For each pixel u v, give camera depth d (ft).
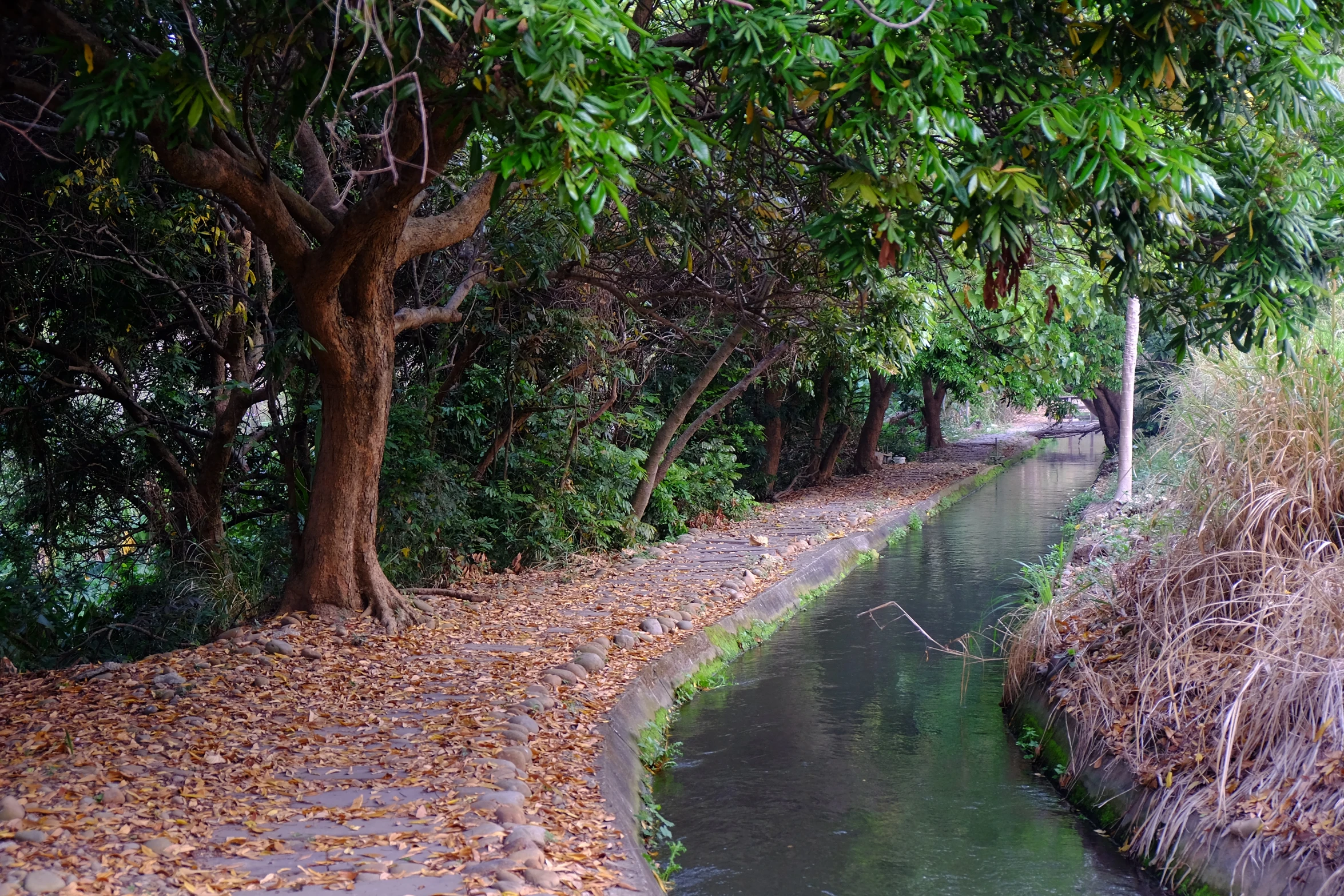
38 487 35.50
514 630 29.55
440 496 34.68
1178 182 14.16
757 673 31.60
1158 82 15.52
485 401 39.75
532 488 41.60
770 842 19.48
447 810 15.37
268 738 18.83
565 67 12.28
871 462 88.43
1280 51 15.96
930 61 13.64
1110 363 75.66
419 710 21.08
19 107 26.96
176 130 15.79
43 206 30.86
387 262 26.58
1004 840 19.36
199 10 20.40
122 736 18.12
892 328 39.93
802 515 61.11
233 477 40.86
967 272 36.52
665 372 58.80
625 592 36.32
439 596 33.40
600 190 12.49
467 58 17.10
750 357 57.62
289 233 23.99
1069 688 23.48
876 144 15.46
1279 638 17.72
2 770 16.10
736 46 14.61
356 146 34.09
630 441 54.19
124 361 35.40
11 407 33.30
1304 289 18.22
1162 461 25.09
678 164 27.04
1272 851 15.19
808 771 23.22
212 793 15.85
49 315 33.65
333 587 28.45
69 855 12.81
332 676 23.40
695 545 48.21
